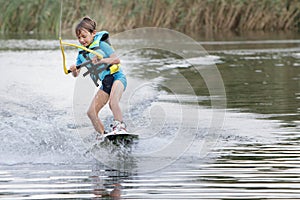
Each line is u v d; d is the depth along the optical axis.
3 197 9.83
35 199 9.72
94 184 10.54
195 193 9.93
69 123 15.33
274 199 9.55
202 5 48.69
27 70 26.33
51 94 19.86
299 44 39.69
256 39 43.69
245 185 10.32
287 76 24.56
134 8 45.72
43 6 48.12
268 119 15.86
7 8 48.59
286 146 12.97
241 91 20.73
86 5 46.03
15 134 14.06
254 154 12.39
